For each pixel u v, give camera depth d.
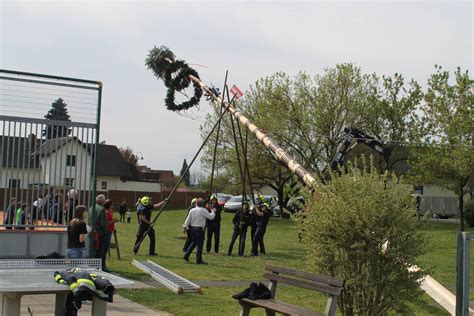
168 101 21.25
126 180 64.94
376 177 7.59
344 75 37.34
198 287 11.05
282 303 7.26
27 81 11.95
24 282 5.81
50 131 12.16
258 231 18.38
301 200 8.59
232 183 42.81
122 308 9.23
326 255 7.39
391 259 7.12
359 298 7.20
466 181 31.56
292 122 37.97
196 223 15.90
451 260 17.81
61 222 12.31
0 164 11.76
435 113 32.94
